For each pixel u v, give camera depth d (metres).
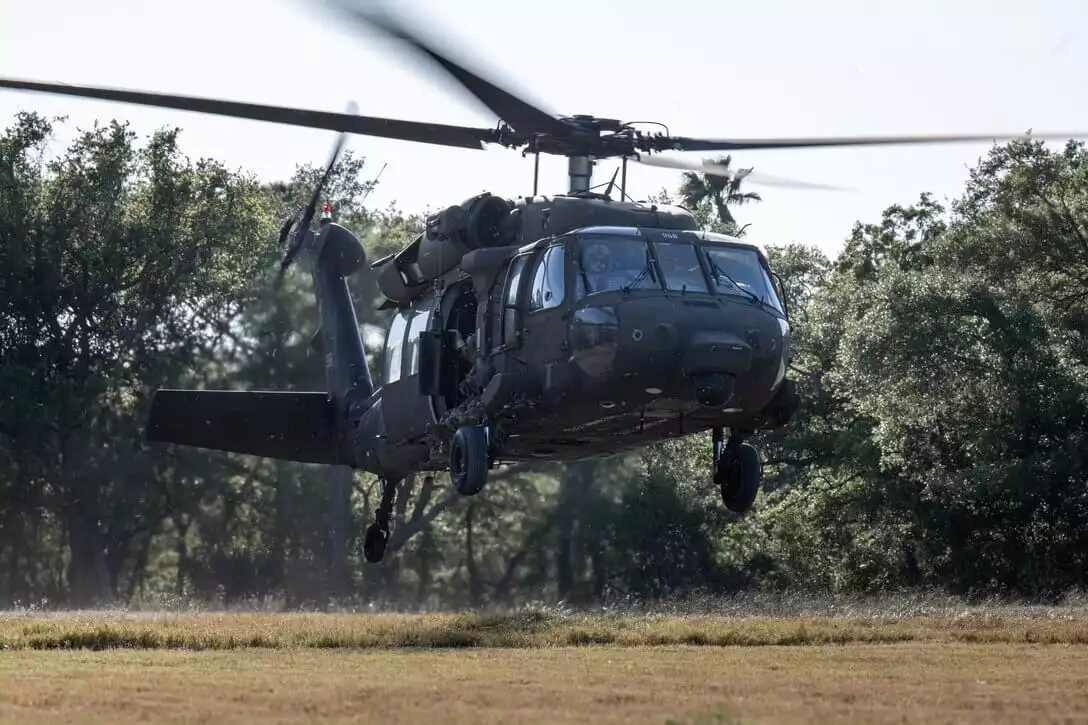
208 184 129.38
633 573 114.38
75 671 19.56
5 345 122.75
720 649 25.98
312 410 50.72
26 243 122.00
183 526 132.12
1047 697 15.93
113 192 123.50
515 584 132.12
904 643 27.86
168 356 123.94
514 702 15.02
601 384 33.75
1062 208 94.38
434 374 38.41
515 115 35.25
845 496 99.62
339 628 30.83
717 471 39.69
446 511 132.75
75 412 116.50
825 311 107.00
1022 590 84.44
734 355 33.22
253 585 129.12
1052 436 84.62
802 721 13.37
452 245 38.66
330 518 128.25
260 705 14.59
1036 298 93.12
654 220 36.66
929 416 86.88
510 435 37.94
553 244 35.06
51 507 120.00
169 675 18.72
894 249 135.38
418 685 17.03
